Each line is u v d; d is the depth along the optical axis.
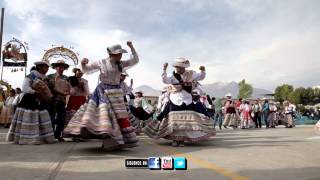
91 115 5.67
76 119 5.81
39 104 7.49
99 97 5.86
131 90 11.04
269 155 5.65
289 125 18.44
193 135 7.02
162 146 7.04
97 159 5.07
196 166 4.55
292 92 82.19
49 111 7.96
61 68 8.39
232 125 16.53
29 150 6.12
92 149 6.30
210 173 4.09
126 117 6.02
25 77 7.54
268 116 18.70
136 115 11.27
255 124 18.50
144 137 9.54
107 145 6.01
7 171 4.08
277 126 20.47
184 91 7.27
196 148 6.68
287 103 18.97
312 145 7.21
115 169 4.29
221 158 5.29
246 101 18.25
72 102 8.33
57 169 4.25
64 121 8.15
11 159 5.00
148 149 6.44
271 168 4.43
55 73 8.39
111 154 5.65
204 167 4.48
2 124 15.15
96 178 3.76
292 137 9.48
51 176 3.83
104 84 5.95
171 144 7.46
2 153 5.70
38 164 4.57
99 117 5.72
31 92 7.35
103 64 5.93
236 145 7.25
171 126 7.01
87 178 3.76
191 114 7.12
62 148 6.46
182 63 7.23
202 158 5.29
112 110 5.86
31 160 4.92
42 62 7.71
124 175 3.93
